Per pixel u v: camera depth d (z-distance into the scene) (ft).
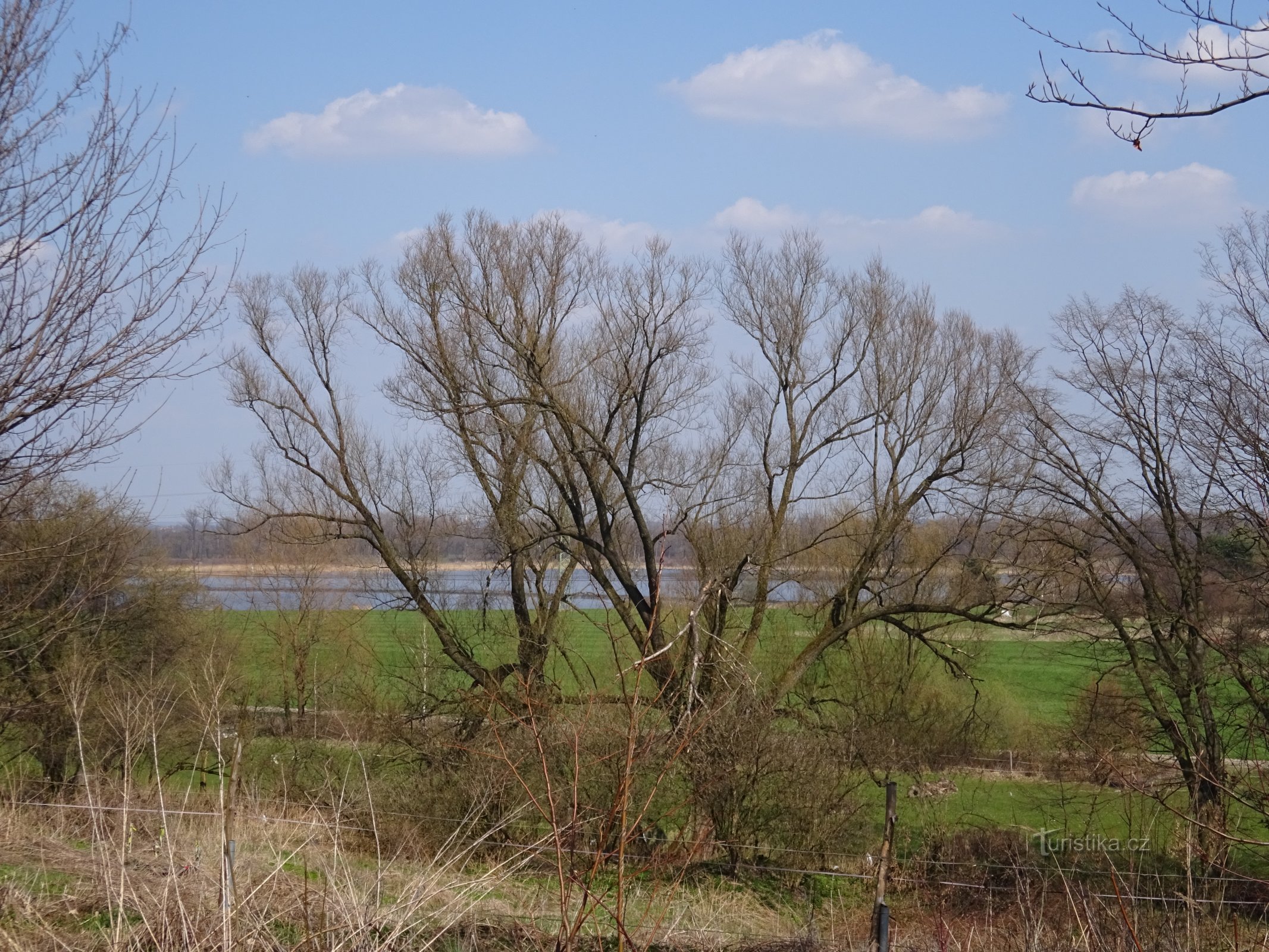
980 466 70.59
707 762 44.86
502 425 71.05
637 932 25.91
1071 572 62.28
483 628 74.43
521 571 71.51
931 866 51.29
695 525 67.62
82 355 19.03
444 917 21.95
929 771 76.59
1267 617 50.11
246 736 36.63
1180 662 57.67
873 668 77.92
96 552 23.57
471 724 60.64
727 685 32.63
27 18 18.65
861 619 70.18
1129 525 61.93
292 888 21.44
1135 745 56.59
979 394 70.54
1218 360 51.65
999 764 79.30
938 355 72.28
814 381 74.59
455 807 43.04
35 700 36.19
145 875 21.52
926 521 74.64
